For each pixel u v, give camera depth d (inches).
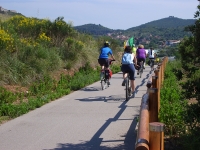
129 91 454.9
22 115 360.5
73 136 277.9
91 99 460.8
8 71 508.1
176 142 246.4
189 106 226.7
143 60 749.9
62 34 794.8
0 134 285.7
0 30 577.3
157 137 117.4
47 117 349.4
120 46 1272.1
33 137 276.4
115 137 273.3
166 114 264.4
